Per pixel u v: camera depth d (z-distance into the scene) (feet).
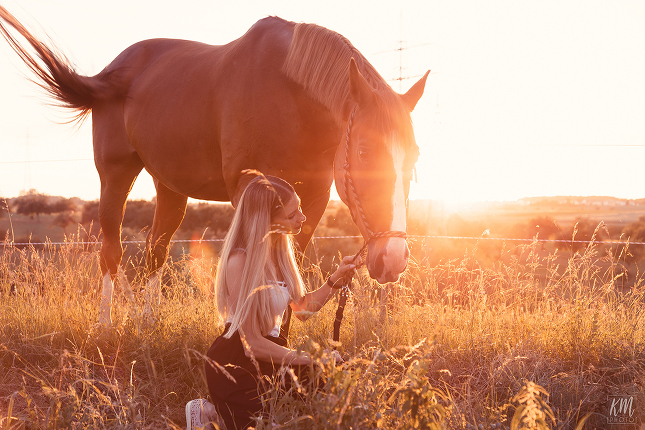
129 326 11.39
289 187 7.64
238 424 6.94
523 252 13.91
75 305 13.80
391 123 8.63
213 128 12.05
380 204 8.55
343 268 8.53
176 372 10.08
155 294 13.46
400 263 8.25
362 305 10.94
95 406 8.17
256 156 11.07
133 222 63.62
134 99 14.28
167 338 10.93
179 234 49.06
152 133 13.42
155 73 14.15
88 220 55.62
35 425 7.01
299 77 10.50
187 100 12.58
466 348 10.95
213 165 12.52
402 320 11.82
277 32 11.42
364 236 8.96
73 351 10.68
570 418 8.30
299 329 11.35
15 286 14.70
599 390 9.09
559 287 13.16
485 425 6.79
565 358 10.85
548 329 11.66
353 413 5.22
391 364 9.46
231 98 11.35
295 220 7.66
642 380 8.89
